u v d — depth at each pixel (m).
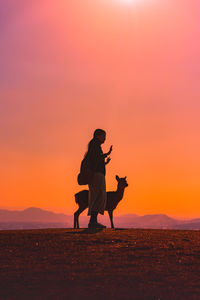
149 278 7.56
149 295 6.61
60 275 7.72
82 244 10.64
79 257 9.19
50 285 7.11
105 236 11.80
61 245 10.52
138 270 8.11
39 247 10.34
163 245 10.64
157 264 8.65
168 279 7.52
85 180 13.49
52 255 9.43
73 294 6.63
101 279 7.46
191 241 11.45
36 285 7.11
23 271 8.02
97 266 8.38
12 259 9.09
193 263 8.84
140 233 12.68
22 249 10.14
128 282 7.29
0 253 9.72
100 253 9.59
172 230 14.15
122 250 9.94
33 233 12.51
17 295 6.60
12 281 7.35
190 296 6.57
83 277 7.58
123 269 8.16
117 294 6.64
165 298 6.48
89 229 13.52
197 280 7.50
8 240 11.27
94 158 13.36
